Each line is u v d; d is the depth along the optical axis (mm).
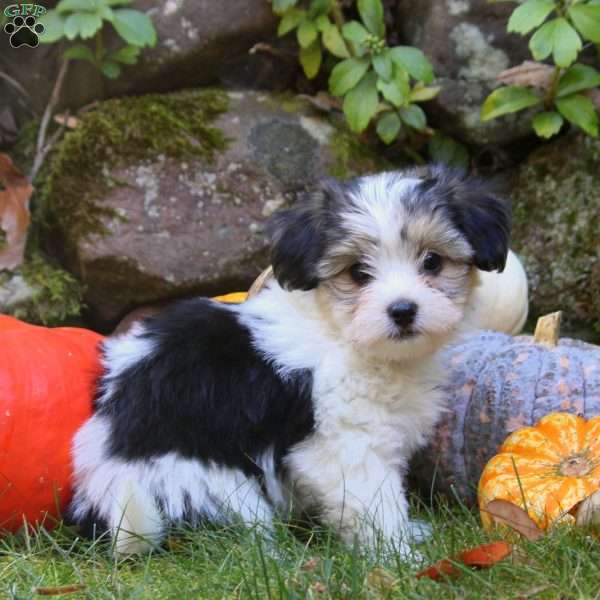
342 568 1012
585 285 1476
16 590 1008
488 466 1140
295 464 1124
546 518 1070
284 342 1131
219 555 1058
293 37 1562
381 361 1121
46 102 1534
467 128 1539
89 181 1481
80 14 1449
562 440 1137
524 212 1527
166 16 1505
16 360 1160
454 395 1228
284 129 1517
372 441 1127
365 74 1498
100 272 1480
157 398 1132
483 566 1011
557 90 1479
